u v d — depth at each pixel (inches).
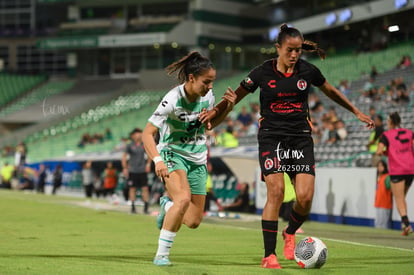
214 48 4173.2
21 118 3850.9
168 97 490.0
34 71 4566.9
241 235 828.0
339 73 2748.5
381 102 1881.2
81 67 4488.2
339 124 1563.7
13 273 446.3
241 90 526.0
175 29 4040.4
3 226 888.3
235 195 1531.7
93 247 649.6
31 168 2492.6
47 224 938.1
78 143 3058.6
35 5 4714.6
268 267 499.5
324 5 3287.4
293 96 516.7
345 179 1133.7
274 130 518.9
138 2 4244.6
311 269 500.1
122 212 1277.1
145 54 4311.0
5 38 4692.4
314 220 1205.7
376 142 1228.5
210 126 495.2
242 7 4261.8
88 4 4345.5
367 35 3142.2
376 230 987.3
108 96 3858.3
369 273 484.4
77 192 2229.3
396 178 887.7
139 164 1257.4
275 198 507.5
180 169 500.7
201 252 626.5
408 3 2588.6
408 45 2706.7
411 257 598.9
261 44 4200.3
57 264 500.7
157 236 788.6
